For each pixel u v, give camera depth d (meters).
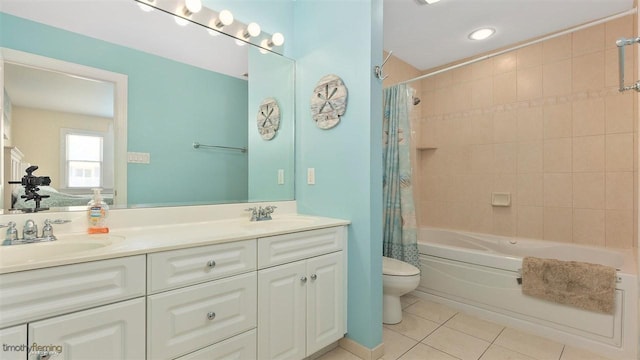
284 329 1.48
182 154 1.74
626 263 1.96
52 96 1.32
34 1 1.28
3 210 1.21
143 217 1.50
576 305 1.82
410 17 2.37
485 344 1.88
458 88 3.21
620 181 2.31
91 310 0.94
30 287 0.84
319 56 2.00
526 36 2.67
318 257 1.65
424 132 3.48
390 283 2.05
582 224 2.48
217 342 1.24
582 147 2.47
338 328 1.76
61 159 1.34
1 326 0.80
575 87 2.50
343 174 1.86
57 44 1.34
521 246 2.68
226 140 1.91
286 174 2.15
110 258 0.97
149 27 1.60
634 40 1.32
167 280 1.10
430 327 2.10
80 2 1.40
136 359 1.03
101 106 1.46
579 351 1.79
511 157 2.85
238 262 1.31
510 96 2.85
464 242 3.05
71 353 0.91
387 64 3.01
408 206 2.37
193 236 1.28
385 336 1.98
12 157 1.23
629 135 2.27
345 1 1.85
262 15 2.02
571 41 2.51
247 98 2.00
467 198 3.15
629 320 1.67
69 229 1.30
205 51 1.81
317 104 2.01
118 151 1.51
